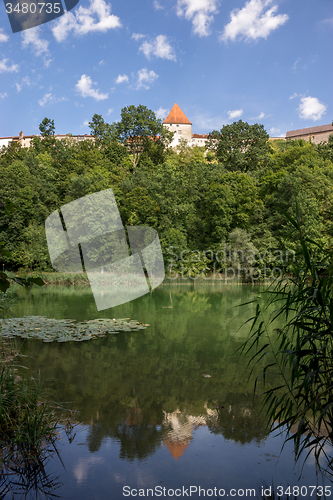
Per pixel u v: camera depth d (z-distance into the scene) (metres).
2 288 2.09
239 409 4.09
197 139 71.56
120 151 49.75
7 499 2.39
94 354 6.55
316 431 3.38
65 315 11.14
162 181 31.25
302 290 2.75
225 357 6.45
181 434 3.43
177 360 6.21
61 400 4.31
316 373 2.54
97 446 3.18
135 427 3.60
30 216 30.77
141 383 4.98
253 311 12.30
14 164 34.97
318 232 25.27
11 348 6.81
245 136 49.53
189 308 13.10
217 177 37.09
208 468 2.81
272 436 3.41
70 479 2.62
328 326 2.62
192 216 33.38
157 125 54.38
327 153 42.03
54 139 54.03
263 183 35.16
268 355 6.57
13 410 3.50
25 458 2.94
